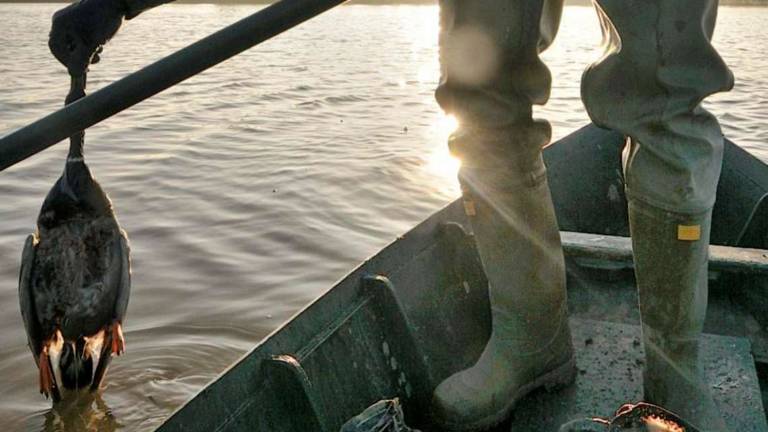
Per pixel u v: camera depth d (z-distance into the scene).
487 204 1.84
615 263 2.64
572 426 1.67
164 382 4.12
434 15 49.88
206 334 4.76
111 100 1.46
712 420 1.78
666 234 1.67
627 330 2.32
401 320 2.22
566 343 2.02
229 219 7.09
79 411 3.84
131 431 3.68
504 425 1.98
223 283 5.62
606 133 4.00
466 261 2.72
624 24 1.55
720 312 2.48
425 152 9.66
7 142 1.42
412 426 2.09
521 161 1.79
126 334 4.72
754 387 1.99
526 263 1.86
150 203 7.59
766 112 11.88
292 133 10.98
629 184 1.71
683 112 1.59
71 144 2.03
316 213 7.26
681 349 1.78
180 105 13.34
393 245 2.51
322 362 2.07
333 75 17.52
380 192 7.93
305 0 1.49
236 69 18.61
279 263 6.04
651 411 1.64
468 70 1.73
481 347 2.58
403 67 19.17
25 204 7.48
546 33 1.81
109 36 1.60
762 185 3.62
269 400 1.92
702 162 1.62
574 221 3.73
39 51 22.70
